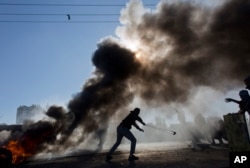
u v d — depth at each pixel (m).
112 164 5.45
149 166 4.76
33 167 5.65
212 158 5.59
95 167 5.04
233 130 4.04
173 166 4.59
